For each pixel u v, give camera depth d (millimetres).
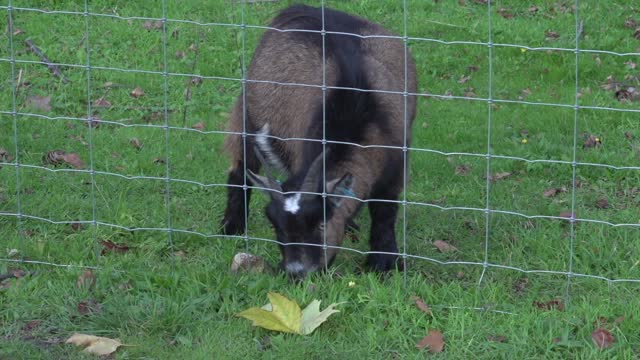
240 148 6371
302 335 4965
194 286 5391
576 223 6340
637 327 4980
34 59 8992
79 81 8672
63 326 5105
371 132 5535
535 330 4992
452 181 7121
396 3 10594
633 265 5684
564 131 8008
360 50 5844
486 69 9258
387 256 5793
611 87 8891
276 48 6281
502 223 6375
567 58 9445
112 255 5797
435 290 5426
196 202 6699
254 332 5031
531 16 10617
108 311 5172
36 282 5441
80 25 9734
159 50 9344
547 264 5766
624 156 7465
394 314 5145
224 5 10297
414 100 6301
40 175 6977
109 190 6789
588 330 4977
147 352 4898
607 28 10266
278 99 6156
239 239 6086
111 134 7770
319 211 5223
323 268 5414
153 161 7340
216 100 8445
